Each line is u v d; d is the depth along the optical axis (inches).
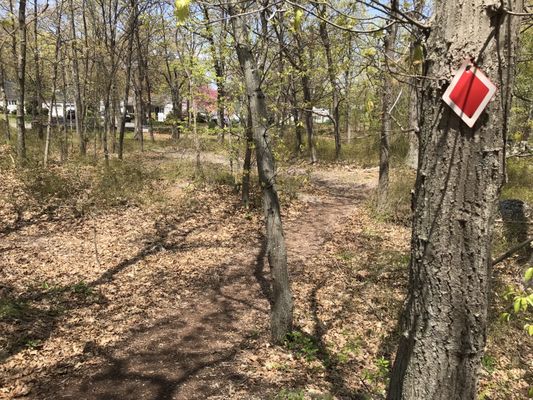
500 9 61.9
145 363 180.1
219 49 309.1
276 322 197.2
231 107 349.4
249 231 377.1
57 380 164.2
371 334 206.8
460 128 69.6
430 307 77.0
